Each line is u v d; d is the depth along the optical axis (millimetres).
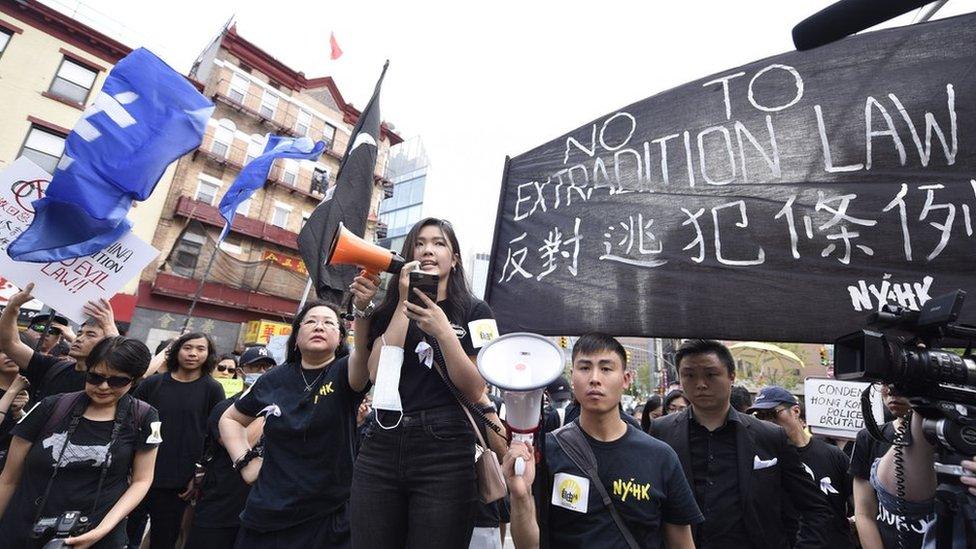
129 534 4176
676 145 2824
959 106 2145
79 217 3617
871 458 2602
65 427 2648
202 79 21125
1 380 3648
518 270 3168
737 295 2410
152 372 4434
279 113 21766
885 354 1321
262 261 20469
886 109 2295
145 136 3900
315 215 4859
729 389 2680
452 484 1740
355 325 1989
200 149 19203
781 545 2488
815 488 2598
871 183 2252
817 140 2422
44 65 15289
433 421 1789
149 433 2863
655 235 2732
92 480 2631
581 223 3020
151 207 18125
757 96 2643
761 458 2602
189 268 18703
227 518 3186
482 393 1806
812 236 2324
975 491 1255
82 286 3551
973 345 1486
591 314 2781
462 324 1947
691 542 2037
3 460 3414
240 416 2926
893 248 2143
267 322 19594
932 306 1381
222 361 6516
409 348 1910
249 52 21141
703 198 2648
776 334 2275
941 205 2092
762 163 2537
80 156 3664
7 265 3461
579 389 2174
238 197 7527
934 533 1474
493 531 2914
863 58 2416
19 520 2490
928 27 2303
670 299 2574
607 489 2035
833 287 2223
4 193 3594
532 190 3297
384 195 26453
